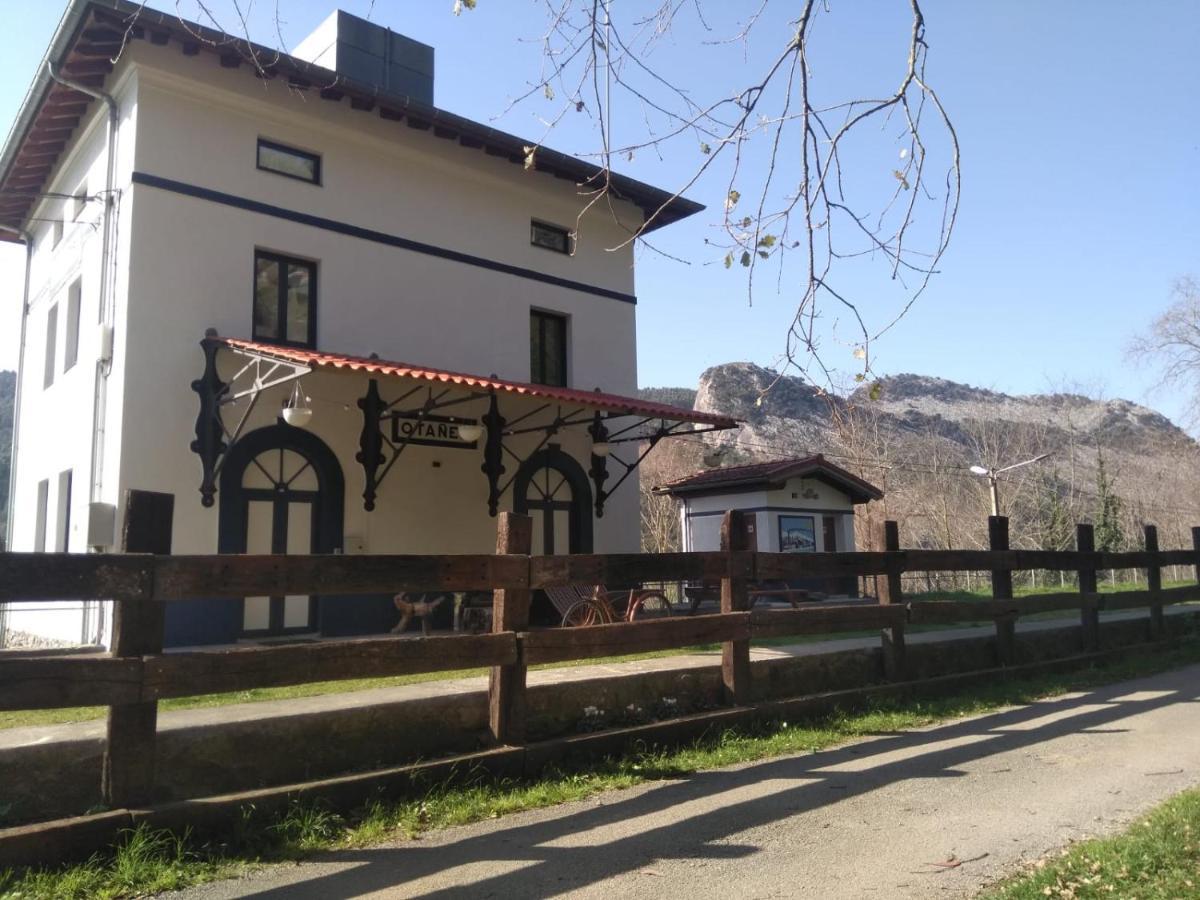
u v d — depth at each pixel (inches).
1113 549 1438.2
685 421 548.7
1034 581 1373.0
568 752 239.1
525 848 181.2
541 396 488.7
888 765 250.8
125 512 179.3
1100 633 462.3
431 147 585.3
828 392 160.1
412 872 167.5
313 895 156.2
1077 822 198.2
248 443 481.4
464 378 471.8
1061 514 1473.9
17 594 161.0
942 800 215.9
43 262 645.9
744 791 224.1
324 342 522.6
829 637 496.7
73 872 157.6
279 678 188.2
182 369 464.8
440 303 580.4
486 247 610.2
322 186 534.0
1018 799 216.7
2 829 159.9
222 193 489.1
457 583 221.1
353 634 505.7
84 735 182.4
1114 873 157.6
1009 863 172.9
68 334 568.4
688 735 268.8
